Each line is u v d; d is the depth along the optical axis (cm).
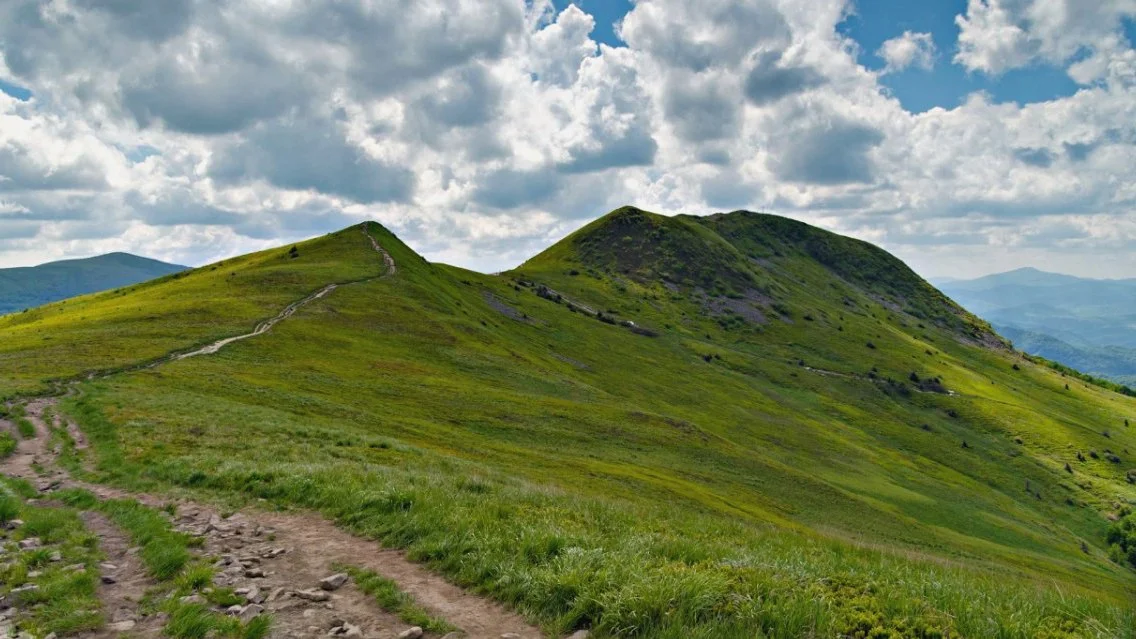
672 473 5903
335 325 8556
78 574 1129
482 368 8462
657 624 938
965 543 7425
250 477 1969
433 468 3030
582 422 6800
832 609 1005
